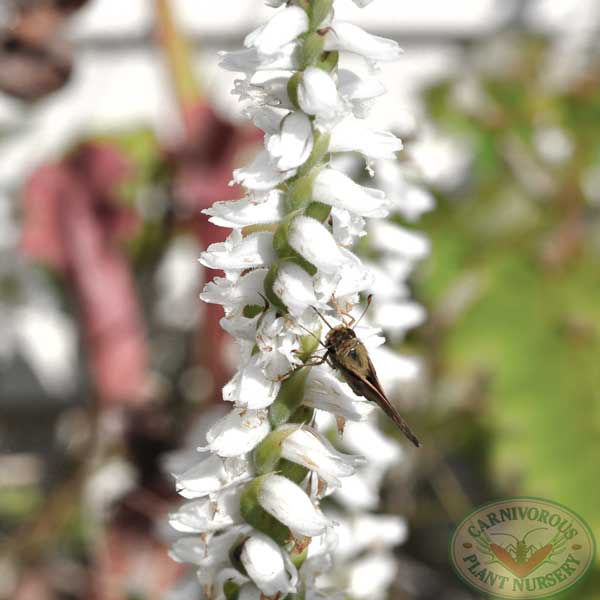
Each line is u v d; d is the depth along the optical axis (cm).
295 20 36
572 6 82
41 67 58
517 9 82
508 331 61
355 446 45
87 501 65
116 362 66
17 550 65
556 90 70
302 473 37
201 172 61
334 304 37
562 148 68
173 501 60
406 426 37
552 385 60
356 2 36
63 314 80
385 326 46
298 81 36
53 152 79
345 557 47
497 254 63
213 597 38
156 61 80
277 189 37
